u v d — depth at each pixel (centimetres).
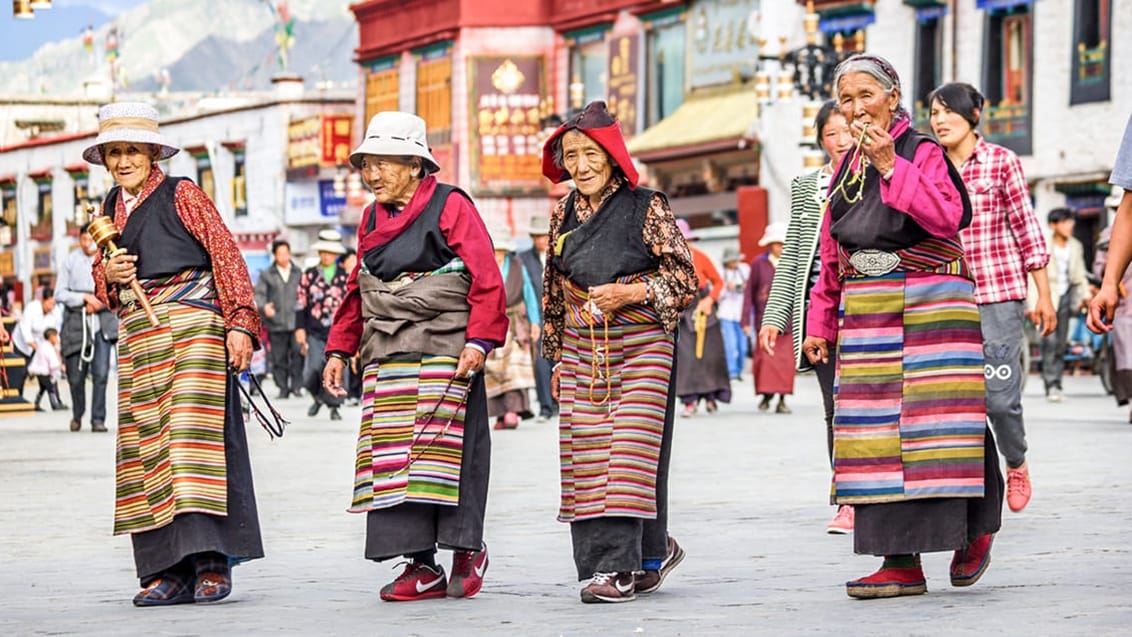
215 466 977
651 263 949
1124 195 840
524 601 952
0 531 1329
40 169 9169
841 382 909
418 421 967
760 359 2672
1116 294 836
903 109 915
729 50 5303
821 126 1206
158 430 980
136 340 988
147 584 983
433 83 6456
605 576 935
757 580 1002
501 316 977
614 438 938
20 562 1163
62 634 871
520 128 6225
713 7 5381
